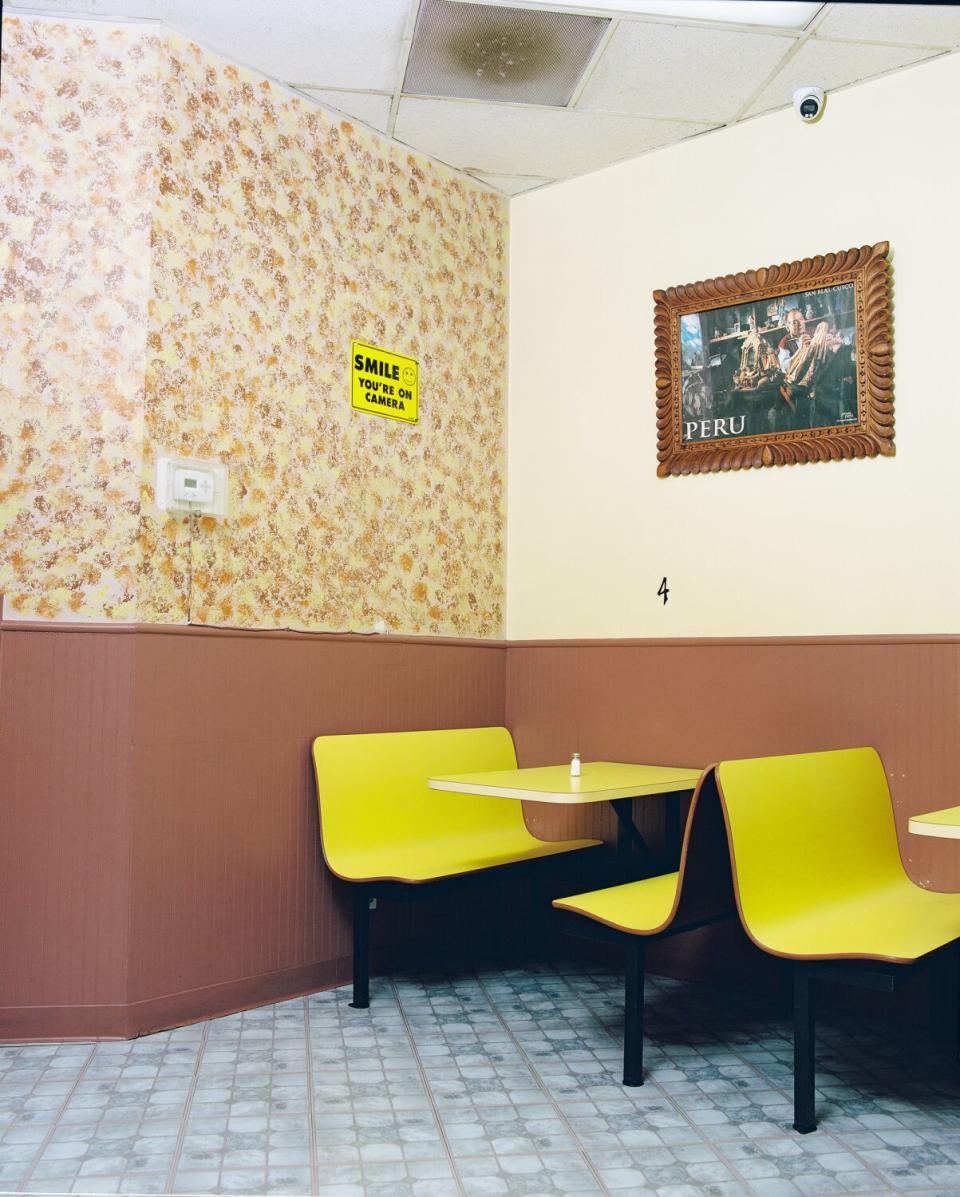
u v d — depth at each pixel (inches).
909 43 150.5
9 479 138.6
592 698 185.3
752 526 169.6
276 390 159.8
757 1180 100.1
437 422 186.7
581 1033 141.7
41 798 137.3
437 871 152.6
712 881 127.3
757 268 170.6
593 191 191.6
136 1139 107.3
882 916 128.5
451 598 188.4
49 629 137.9
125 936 137.4
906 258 155.9
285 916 156.7
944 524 150.9
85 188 143.1
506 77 160.1
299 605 161.9
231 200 154.3
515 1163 103.0
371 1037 139.2
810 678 160.9
